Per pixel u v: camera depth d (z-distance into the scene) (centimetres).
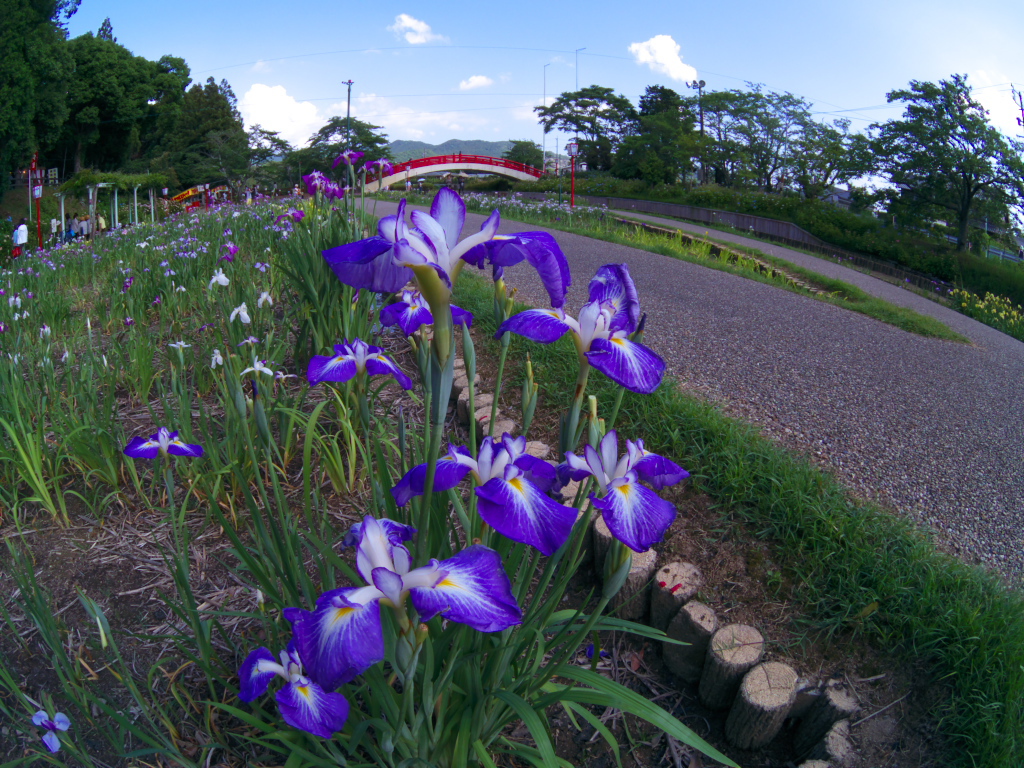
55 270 912
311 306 439
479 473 153
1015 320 1484
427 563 141
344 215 500
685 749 253
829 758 232
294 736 194
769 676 250
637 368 155
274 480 211
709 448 366
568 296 775
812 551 303
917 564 294
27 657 259
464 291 659
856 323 835
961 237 3222
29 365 455
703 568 301
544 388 443
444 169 5675
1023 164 3025
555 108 6550
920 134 3134
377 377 460
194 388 448
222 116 6406
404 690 151
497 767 229
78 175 2206
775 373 574
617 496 154
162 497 343
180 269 647
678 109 5172
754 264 1448
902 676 256
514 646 189
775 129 4541
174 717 237
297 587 214
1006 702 231
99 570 300
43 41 3338
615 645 295
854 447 443
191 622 210
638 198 4319
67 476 364
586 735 253
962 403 561
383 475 205
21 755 227
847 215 3341
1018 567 331
